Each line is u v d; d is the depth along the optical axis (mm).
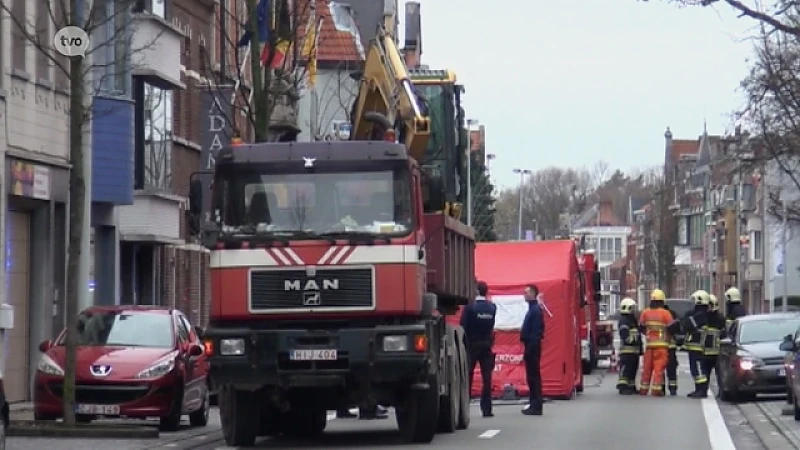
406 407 50375
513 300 81625
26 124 73312
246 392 49500
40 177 75312
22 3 72438
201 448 49562
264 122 71875
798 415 62438
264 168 48000
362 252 47125
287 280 47219
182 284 110750
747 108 77562
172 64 95000
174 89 99625
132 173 86625
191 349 58688
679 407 73938
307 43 104875
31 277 76750
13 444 48875
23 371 75875
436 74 64188
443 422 55000
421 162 60188
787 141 82062
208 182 56094
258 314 47250
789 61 69125
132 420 61031
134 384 54906
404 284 47125
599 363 137875
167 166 98375
